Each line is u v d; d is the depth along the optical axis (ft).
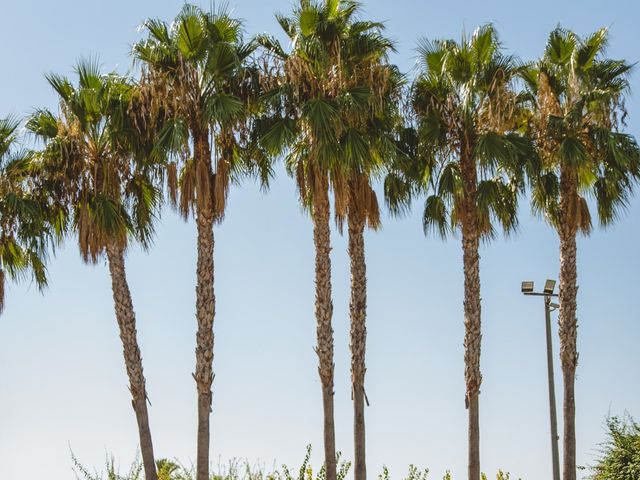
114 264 103.14
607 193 110.93
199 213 101.55
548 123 106.73
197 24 100.94
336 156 98.48
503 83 102.12
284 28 102.47
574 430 106.63
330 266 100.83
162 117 103.09
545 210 113.09
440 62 104.58
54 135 106.22
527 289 102.94
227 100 99.04
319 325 100.17
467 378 101.50
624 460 115.96
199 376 100.01
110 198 103.71
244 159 106.73
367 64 101.04
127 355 102.68
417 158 106.63
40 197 107.34
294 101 99.91
